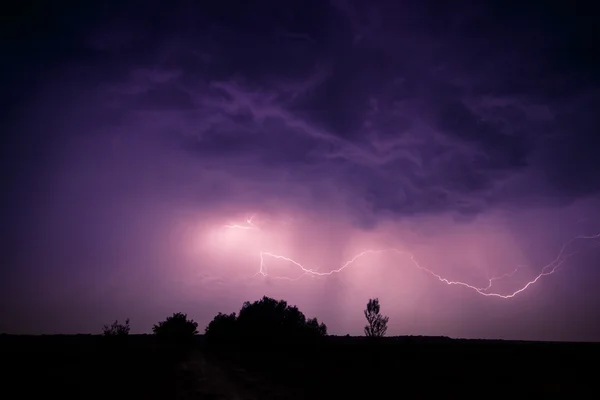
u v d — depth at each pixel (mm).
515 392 17953
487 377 22891
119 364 29734
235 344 64125
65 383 18828
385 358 36031
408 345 47250
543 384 19953
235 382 21391
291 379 22797
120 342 42062
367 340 41375
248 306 68188
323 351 46500
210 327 79250
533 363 31438
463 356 38281
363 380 21906
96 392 16609
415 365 30281
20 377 20906
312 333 60906
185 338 73312
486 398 16688
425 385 19984
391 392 18000
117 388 17922
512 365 30109
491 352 44562
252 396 16859
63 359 33375
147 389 18078
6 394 15789
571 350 49656
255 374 25453
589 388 18797
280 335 59750
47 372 23438
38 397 15195
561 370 26500
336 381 21562
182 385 19938
